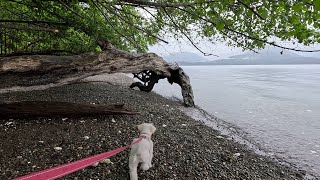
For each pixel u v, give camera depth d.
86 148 1.59
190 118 2.92
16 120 1.96
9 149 1.51
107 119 2.18
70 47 3.19
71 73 1.98
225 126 2.87
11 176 1.25
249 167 1.69
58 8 2.58
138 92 4.32
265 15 1.21
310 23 1.16
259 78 14.24
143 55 2.79
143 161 1.17
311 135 2.66
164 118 2.63
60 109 2.03
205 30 1.79
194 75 16.88
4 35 2.64
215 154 1.79
